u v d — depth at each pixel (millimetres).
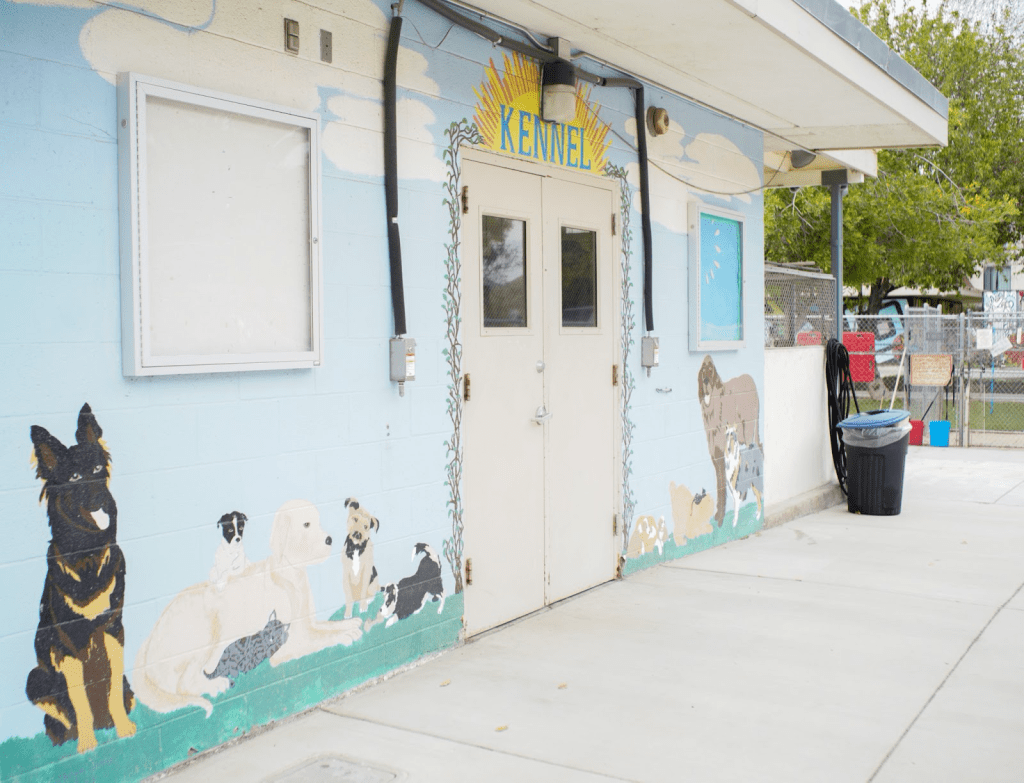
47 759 3408
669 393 7520
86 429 3529
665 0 5211
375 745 4090
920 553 7855
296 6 4324
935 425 15172
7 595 3295
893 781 3766
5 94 3275
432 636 5211
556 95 5891
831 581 6887
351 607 4691
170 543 3828
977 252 22906
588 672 4988
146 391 3732
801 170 11555
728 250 8430
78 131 3484
